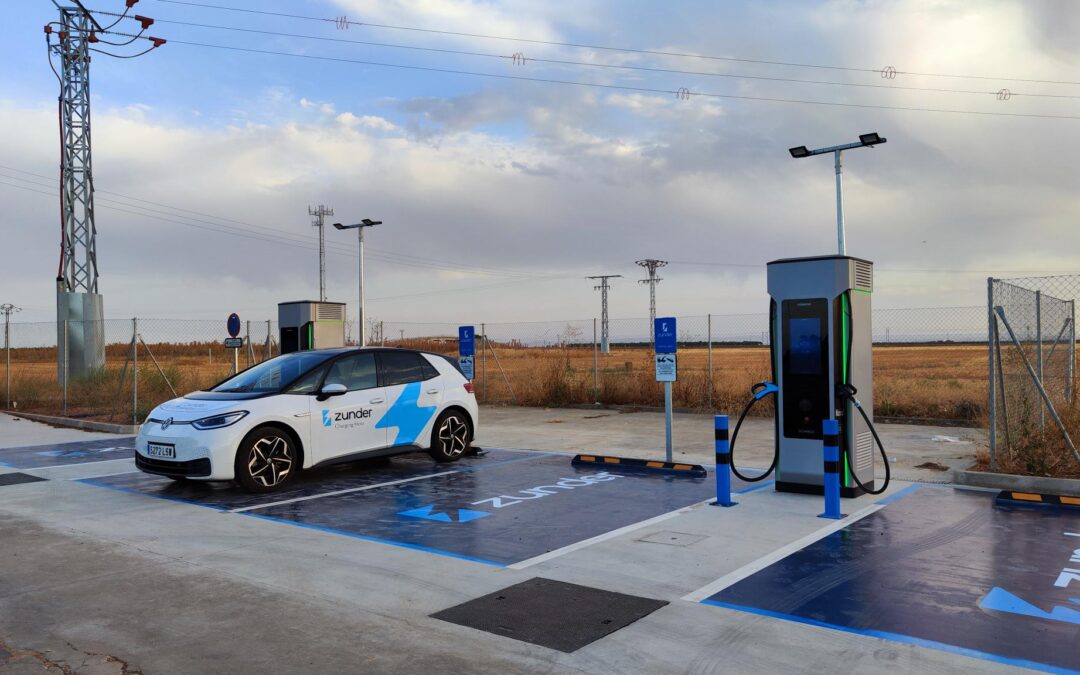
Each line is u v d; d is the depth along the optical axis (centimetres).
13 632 439
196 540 653
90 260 2497
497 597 496
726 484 776
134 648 414
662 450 1192
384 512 761
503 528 692
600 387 2023
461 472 1000
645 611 467
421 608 476
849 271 796
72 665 392
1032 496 779
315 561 585
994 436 889
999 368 889
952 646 409
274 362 998
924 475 934
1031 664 386
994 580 525
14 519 738
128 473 1010
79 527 704
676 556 591
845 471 802
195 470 821
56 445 1309
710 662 391
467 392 1099
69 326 2422
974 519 708
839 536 649
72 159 2489
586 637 426
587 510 766
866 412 827
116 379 2056
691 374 1962
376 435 970
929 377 2766
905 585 516
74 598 498
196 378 2112
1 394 2083
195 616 463
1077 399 1028
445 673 379
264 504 802
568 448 1225
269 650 409
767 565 565
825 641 418
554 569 560
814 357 812
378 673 379
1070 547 609
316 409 908
